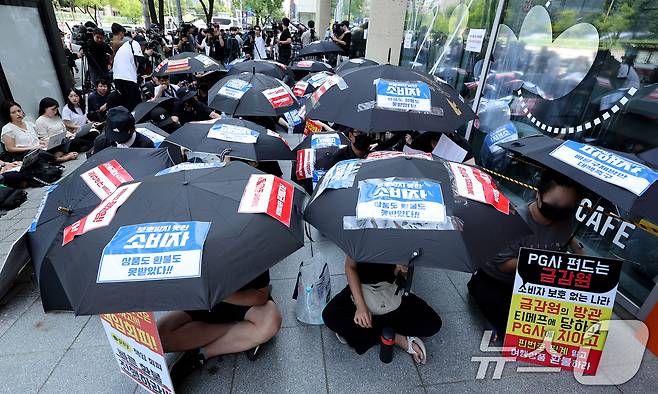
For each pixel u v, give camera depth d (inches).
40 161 194.5
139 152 98.1
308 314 99.7
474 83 181.9
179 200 64.5
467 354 92.6
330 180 76.6
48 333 97.9
